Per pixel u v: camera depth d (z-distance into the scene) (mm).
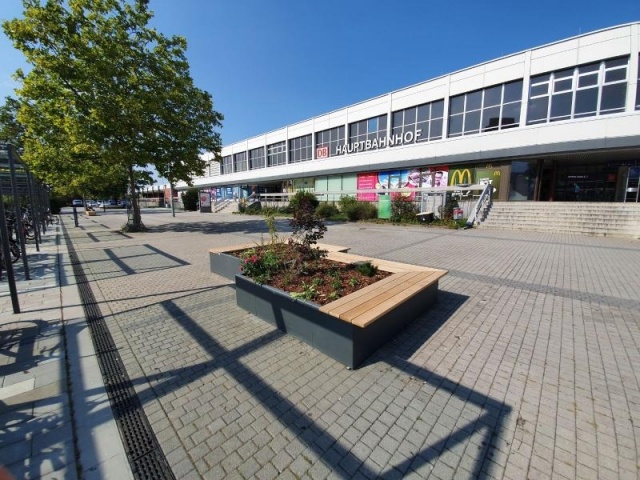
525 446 2076
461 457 1997
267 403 2539
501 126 17156
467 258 7785
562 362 3080
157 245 10641
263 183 36625
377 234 12523
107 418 2396
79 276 6551
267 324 4047
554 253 8359
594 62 14383
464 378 2836
